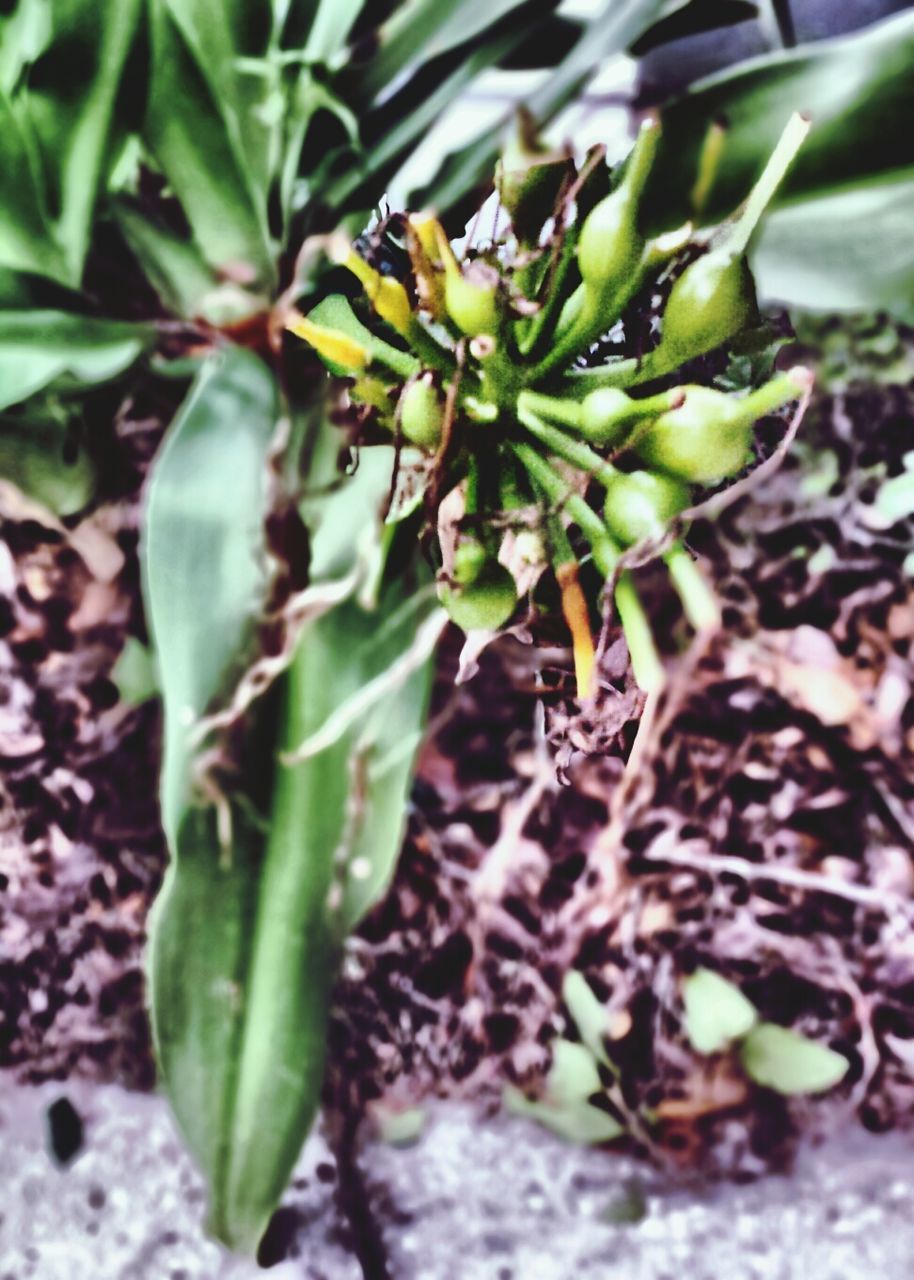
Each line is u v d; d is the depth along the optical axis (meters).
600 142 0.42
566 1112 0.52
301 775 0.44
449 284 0.42
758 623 0.54
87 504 0.54
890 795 0.52
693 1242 0.50
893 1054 0.52
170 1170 0.52
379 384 0.45
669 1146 0.52
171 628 0.43
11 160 0.47
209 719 0.43
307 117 0.48
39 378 0.47
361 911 0.44
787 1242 0.50
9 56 0.48
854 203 0.48
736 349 0.49
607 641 0.47
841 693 0.53
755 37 0.56
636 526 0.41
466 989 0.52
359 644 0.46
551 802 0.53
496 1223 0.51
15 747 0.54
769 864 0.53
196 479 0.45
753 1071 0.52
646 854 0.52
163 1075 0.42
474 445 0.44
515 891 0.53
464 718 0.54
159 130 0.48
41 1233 0.52
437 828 0.53
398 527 0.46
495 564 0.43
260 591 0.44
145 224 0.49
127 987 0.54
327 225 0.50
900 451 0.54
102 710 0.54
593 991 0.52
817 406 0.55
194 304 0.49
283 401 0.47
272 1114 0.42
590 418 0.41
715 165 0.46
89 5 0.46
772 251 0.50
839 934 0.52
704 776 0.53
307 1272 0.51
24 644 0.54
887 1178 0.51
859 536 0.54
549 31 0.52
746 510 0.54
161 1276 0.51
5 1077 0.54
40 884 0.54
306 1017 0.43
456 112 0.54
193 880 0.43
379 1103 0.52
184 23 0.47
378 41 0.49
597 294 0.43
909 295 0.50
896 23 0.46
